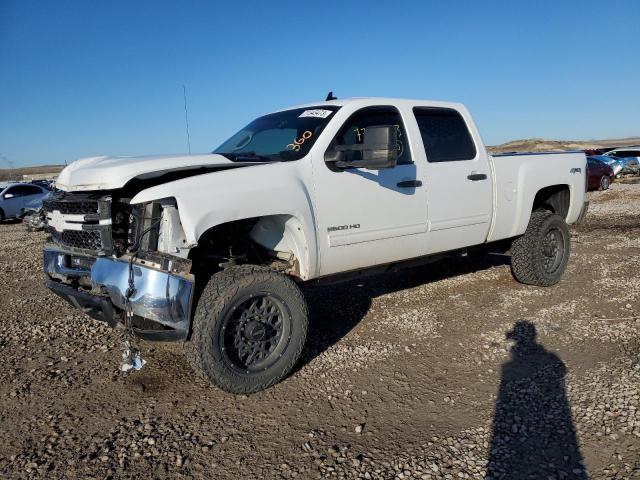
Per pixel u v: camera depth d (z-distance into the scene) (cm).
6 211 2080
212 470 296
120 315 388
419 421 345
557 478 280
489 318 545
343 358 450
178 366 440
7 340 507
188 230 350
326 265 440
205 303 365
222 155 431
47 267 449
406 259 514
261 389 390
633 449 302
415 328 521
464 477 283
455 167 541
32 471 296
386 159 406
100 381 412
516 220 610
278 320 399
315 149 437
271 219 423
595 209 1595
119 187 364
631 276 695
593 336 482
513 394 376
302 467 297
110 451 314
